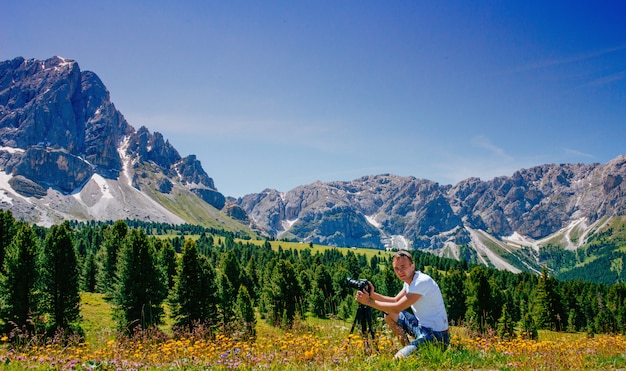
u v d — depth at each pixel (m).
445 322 9.52
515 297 114.56
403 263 9.55
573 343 12.85
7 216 68.00
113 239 81.94
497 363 9.38
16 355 9.92
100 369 8.69
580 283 154.88
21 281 45.22
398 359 8.38
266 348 10.45
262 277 107.12
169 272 84.69
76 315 49.47
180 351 10.52
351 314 33.28
